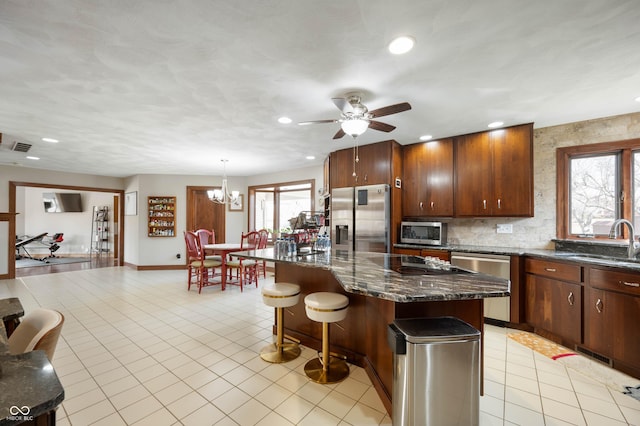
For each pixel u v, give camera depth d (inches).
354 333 94.0
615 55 73.0
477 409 56.5
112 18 58.7
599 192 124.0
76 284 203.0
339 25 61.7
